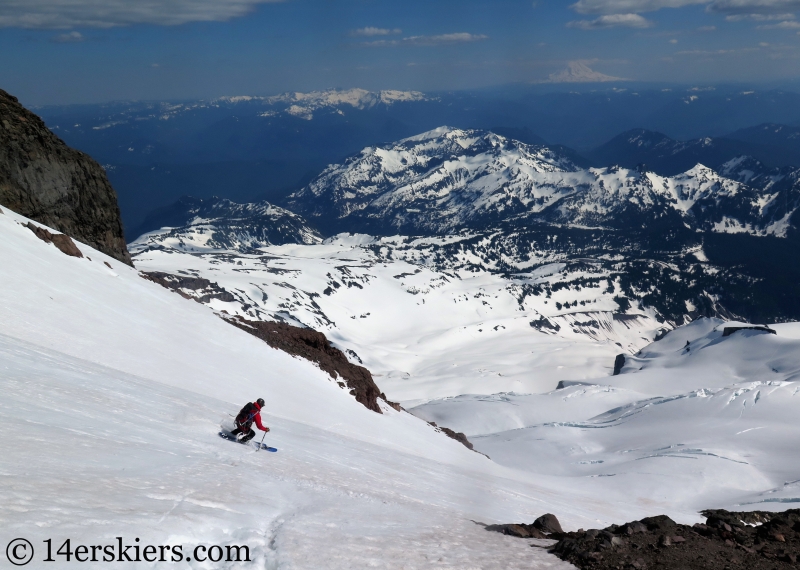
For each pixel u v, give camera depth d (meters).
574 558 14.08
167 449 19.27
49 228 62.97
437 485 34.59
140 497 13.50
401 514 18.72
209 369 43.62
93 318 39.56
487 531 17.86
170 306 55.78
